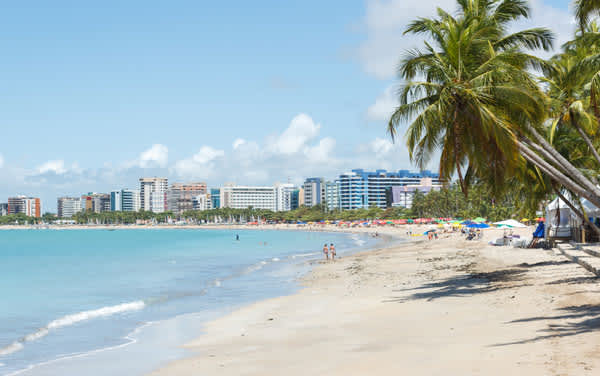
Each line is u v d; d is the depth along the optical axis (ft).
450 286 80.53
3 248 356.18
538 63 61.67
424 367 34.37
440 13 65.57
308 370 37.99
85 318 78.23
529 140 62.69
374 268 132.87
